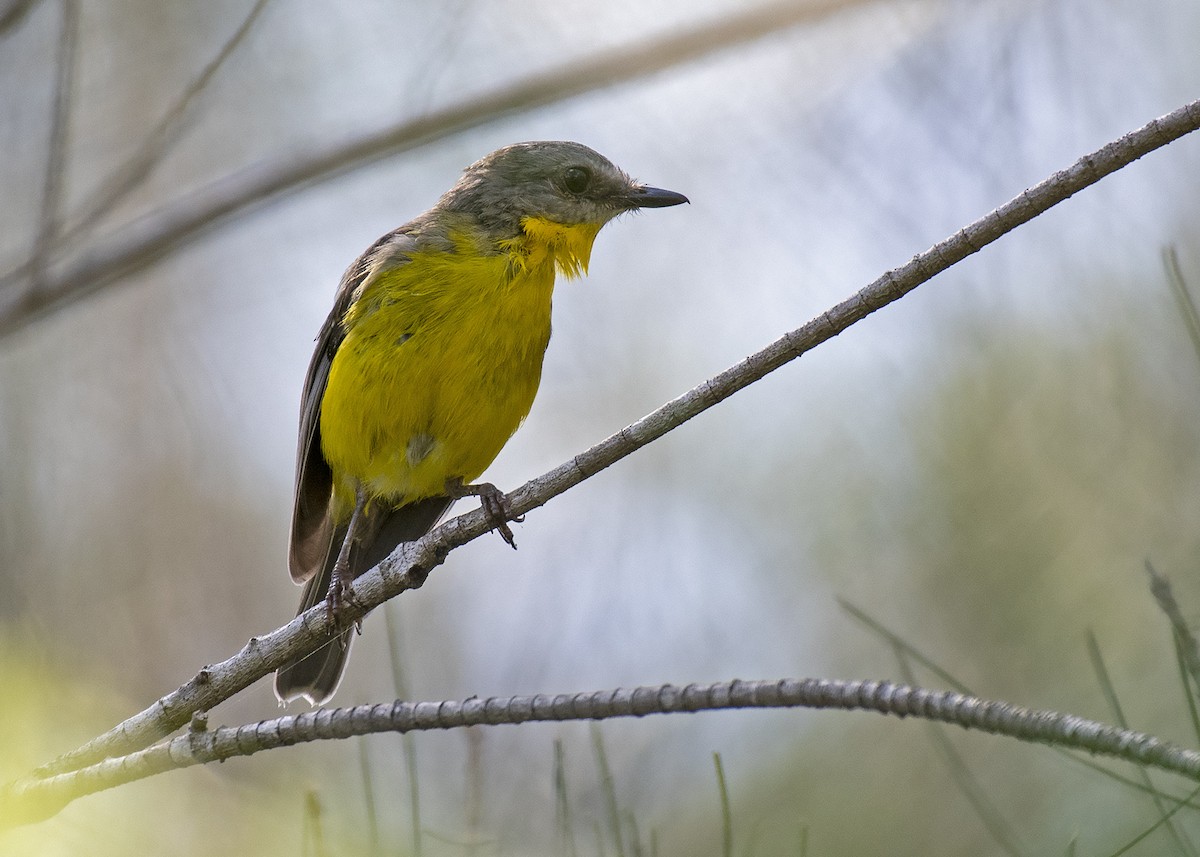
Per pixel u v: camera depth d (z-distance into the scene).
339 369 10.05
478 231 10.45
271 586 14.88
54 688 10.51
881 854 11.52
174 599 14.60
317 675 10.46
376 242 10.88
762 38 13.28
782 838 11.72
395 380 9.91
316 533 11.11
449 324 9.97
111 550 14.48
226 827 10.54
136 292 15.19
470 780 8.07
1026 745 11.34
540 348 10.51
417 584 7.68
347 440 10.11
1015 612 12.55
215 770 11.07
